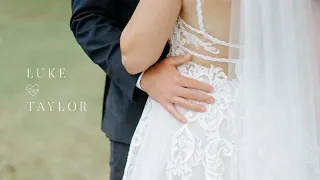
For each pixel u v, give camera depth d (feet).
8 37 17.46
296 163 3.80
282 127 3.80
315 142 3.88
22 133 11.20
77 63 15.24
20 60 15.37
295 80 3.80
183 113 4.23
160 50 4.13
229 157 4.02
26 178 9.66
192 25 4.13
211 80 4.16
